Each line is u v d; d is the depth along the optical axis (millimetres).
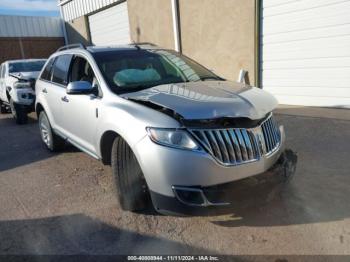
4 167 5125
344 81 6977
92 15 15180
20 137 7133
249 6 8188
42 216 3426
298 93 7863
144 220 3215
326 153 4633
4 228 3232
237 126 2770
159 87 3477
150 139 2734
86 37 15992
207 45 9586
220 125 2721
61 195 3904
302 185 3725
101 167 4789
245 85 3656
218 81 3887
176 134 2646
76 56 4469
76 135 4316
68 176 4512
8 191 4145
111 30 14102
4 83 9336
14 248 2885
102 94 3572
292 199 3430
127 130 2938
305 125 6051
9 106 9703
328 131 5578
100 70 3789
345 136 5258
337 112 6812
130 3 12133
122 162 3158
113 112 3203
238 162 2727
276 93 8320
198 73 4250
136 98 3195
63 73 4777
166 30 10812
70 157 5340
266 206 3318
